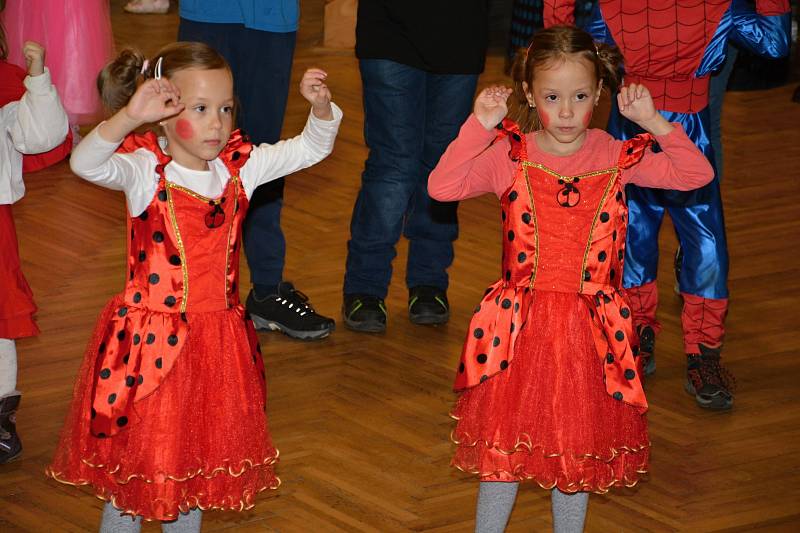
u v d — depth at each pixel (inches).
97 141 100.7
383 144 175.2
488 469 113.8
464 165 113.7
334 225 221.5
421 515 133.0
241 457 110.3
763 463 148.0
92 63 254.1
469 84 175.0
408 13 168.7
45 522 129.6
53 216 220.8
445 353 174.6
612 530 132.0
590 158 116.3
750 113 305.4
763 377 171.3
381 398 160.1
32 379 161.5
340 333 179.5
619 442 115.6
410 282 185.5
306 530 129.1
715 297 162.2
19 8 249.9
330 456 144.7
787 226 229.9
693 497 139.6
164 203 108.0
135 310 108.8
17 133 123.6
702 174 115.3
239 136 112.7
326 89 112.9
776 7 156.6
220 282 111.1
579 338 114.2
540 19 307.6
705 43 153.4
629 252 164.9
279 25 167.5
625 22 153.8
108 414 106.7
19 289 136.3
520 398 113.6
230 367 110.7
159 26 365.7
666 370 172.6
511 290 116.3
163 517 106.8
